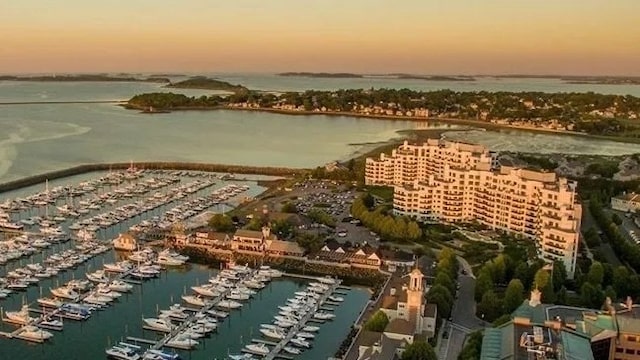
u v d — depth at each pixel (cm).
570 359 18888
